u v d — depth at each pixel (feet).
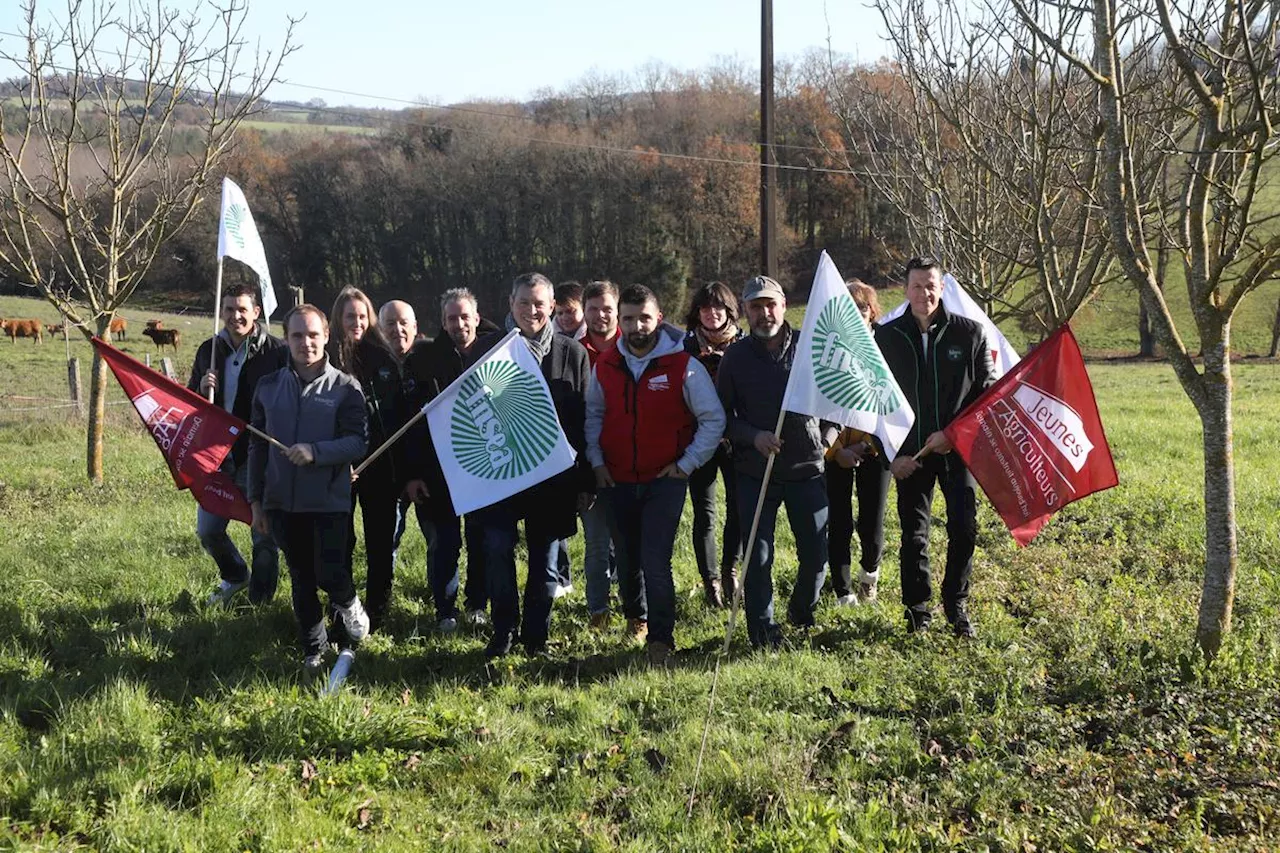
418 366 21.57
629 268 163.94
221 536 22.56
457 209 170.40
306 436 18.75
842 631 20.99
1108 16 17.01
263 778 14.84
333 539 19.16
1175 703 16.52
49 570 25.13
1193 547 26.63
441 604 21.81
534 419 19.24
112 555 26.68
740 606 23.16
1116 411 63.62
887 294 135.33
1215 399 17.81
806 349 17.58
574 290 24.66
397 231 173.68
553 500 20.07
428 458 21.42
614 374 20.33
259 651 20.11
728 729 16.40
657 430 20.02
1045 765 14.89
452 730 16.66
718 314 23.17
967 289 31.83
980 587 23.59
